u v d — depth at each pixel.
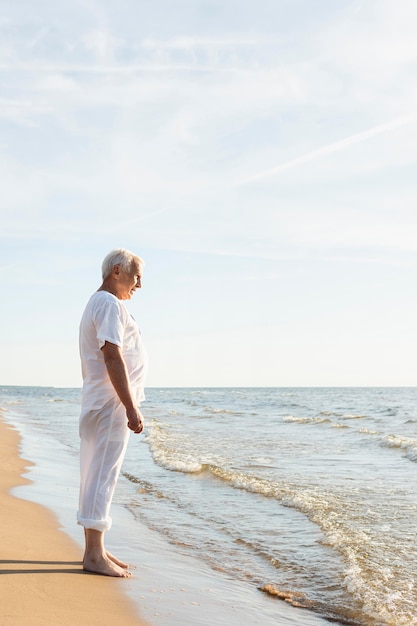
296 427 17.44
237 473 8.11
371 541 4.89
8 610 2.82
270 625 3.12
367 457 10.41
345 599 3.63
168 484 7.56
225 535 5.11
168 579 3.75
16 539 4.23
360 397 58.66
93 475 3.67
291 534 5.16
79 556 3.95
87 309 3.73
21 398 56.47
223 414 24.59
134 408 3.60
